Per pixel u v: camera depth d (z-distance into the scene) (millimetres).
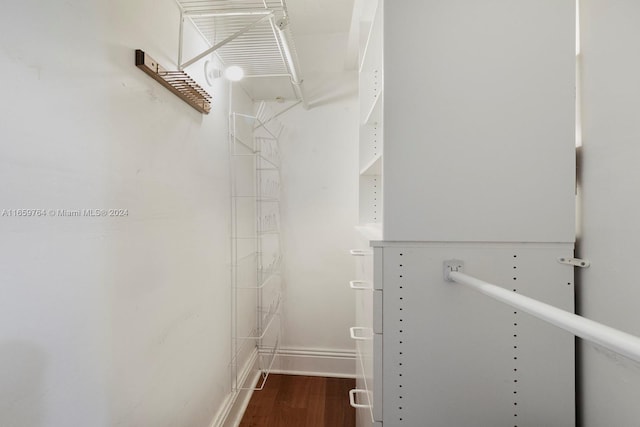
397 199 771
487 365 760
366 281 945
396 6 762
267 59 1471
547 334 736
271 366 2076
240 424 1572
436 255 771
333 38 1973
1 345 478
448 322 768
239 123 1775
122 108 762
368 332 909
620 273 605
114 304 731
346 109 2039
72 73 610
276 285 2094
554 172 735
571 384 724
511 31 741
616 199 616
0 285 477
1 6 477
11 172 492
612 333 339
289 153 2080
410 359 775
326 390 1879
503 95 746
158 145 929
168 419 974
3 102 479
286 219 2094
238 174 1742
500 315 758
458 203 762
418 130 764
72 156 610
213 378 1352
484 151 753
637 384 569
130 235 793
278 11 1131
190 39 1182
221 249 1466
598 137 664
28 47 519
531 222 744
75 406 615
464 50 752
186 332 1101
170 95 1001
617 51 610
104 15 700
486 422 756
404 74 762
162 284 946
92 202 664
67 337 598
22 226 510
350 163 2047
